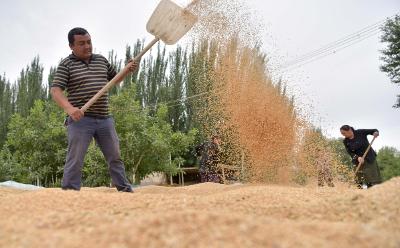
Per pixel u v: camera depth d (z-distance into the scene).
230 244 1.40
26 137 12.14
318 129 5.07
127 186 4.24
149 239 1.45
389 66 16.81
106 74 4.26
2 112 20.33
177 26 4.10
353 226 1.61
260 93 4.80
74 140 3.95
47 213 2.06
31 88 20.92
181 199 2.51
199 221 1.59
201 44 5.16
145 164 11.59
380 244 1.43
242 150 4.94
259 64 4.98
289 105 4.86
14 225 1.71
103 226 1.65
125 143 11.04
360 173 6.94
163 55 18.88
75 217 1.86
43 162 12.14
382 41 17.00
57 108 13.63
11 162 12.42
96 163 10.73
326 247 1.38
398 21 16.80
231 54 5.02
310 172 5.00
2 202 2.42
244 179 4.99
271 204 2.44
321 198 2.58
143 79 18.83
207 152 7.26
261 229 1.52
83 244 1.44
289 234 1.49
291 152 4.84
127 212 2.19
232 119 4.95
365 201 2.23
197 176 17.23
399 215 1.98
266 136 4.69
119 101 11.59
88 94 4.06
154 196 2.58
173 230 1.51
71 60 4.10
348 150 7.08
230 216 1.65
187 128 17.08
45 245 1.44
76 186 3.95
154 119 12.39
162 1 4.11
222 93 5.11
